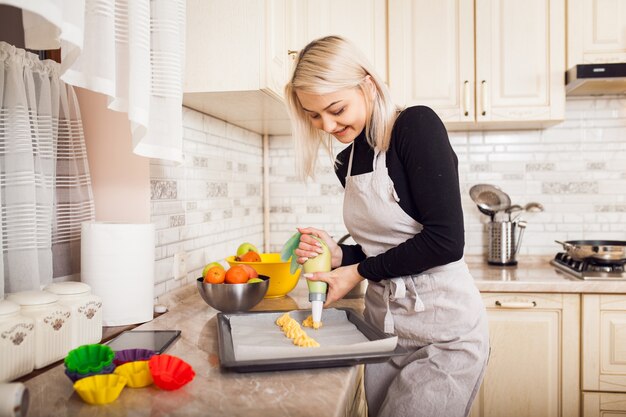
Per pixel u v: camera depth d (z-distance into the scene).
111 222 1.36
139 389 0.81
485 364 1.20
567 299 2.00
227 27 1.49
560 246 2.54
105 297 1.21
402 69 2.28
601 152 2.50
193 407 0.75
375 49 2.28
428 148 1.06
